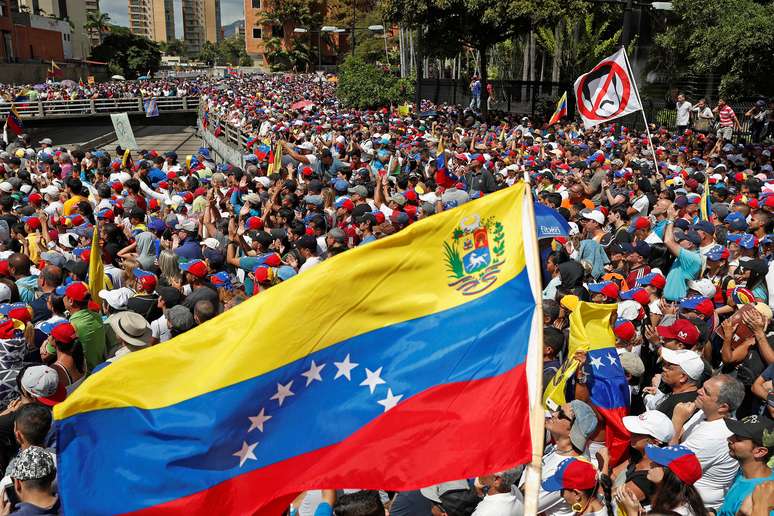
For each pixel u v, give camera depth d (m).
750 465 4.35
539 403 3.61
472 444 3.70
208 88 60.31
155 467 3.53
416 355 3.78
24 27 88.44
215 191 12.85
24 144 24.08
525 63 40.19
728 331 6.41
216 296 7.36
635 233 9.98
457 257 3.83
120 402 3.55
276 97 48.34
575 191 11.80
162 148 41.97
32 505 4.04
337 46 105.38
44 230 10.77
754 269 7.77
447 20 32.16
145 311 7.48
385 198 12.72
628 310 6.92
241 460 3.62
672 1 25.06
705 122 24.16
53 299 7.10
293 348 3.69
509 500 4.26
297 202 11.92
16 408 5.46
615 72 13.49
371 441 3.72
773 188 13.57
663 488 4.03
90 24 132.12
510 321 3.77
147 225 10.68
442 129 25.53
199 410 3.59
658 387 6.37
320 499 4.74
